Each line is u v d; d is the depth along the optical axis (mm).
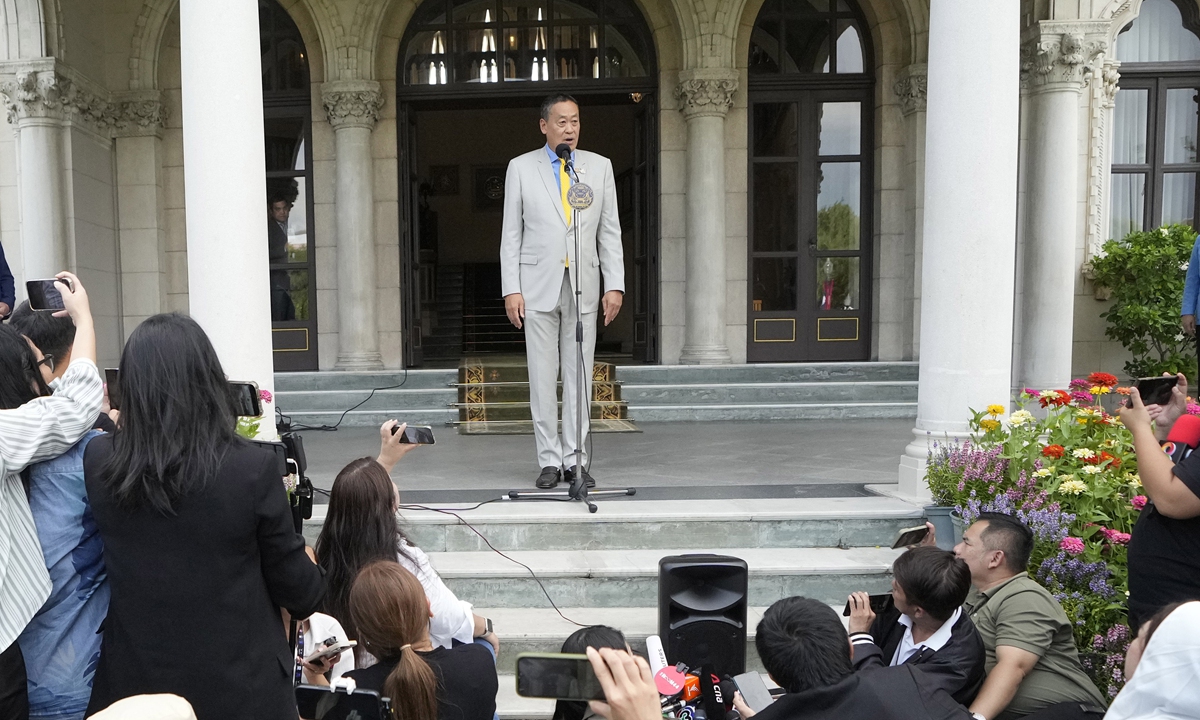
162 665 1719
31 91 7945
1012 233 4254
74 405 1959
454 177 16078
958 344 4281
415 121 9727
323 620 2502
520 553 4082
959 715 2109
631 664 1251
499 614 3732
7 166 8422
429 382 8359
